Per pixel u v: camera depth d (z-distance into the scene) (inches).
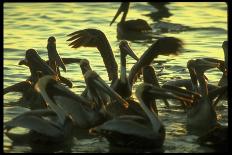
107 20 1148.5
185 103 671.1
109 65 741.3
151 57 716.0
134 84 769.6
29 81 714.2
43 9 1206.3
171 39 711.1
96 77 641.6
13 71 819.4
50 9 1210.0
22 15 1152.2
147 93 606.5
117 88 703.7
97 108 631.2
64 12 1189.1
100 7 1247.5
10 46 940.0
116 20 1155.3
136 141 570.9
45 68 732.0
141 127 572.4
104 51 749.3
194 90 719.7
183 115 672.4
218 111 685.3
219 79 802.2
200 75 713.0
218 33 1051.9
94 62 866.1
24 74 807.1
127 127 569.9
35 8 1211.9
